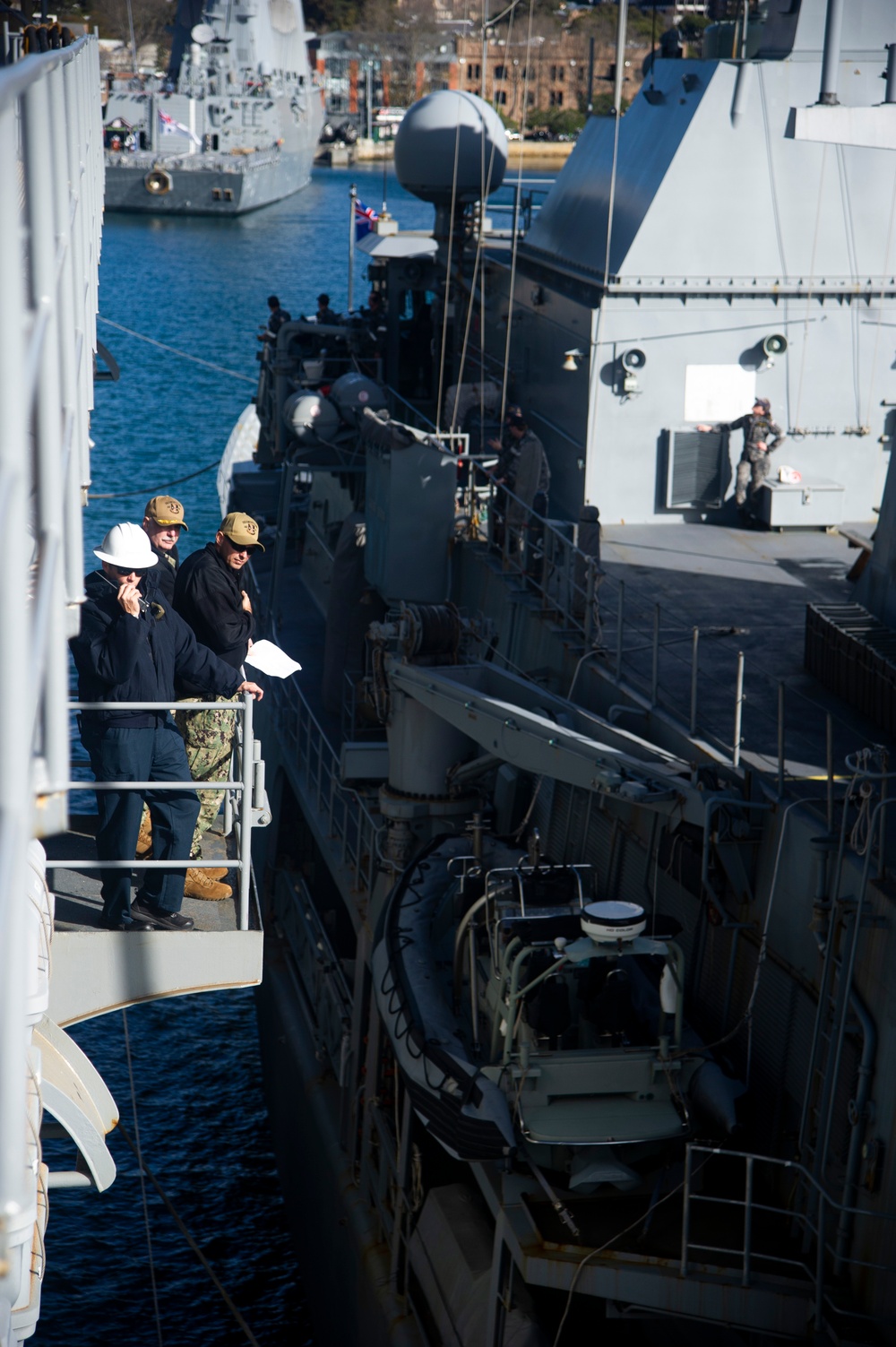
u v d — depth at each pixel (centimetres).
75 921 643
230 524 797
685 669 1442
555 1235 1045
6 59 624
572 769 1244
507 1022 1086
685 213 1914
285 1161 1820
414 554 1922
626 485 2008
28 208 276
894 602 1430
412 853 1562
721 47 2045
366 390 2323
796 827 1055
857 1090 967
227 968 638
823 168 1930
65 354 396
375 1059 1475
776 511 1958
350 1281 1455
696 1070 1097
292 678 2248
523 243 2292
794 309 1972
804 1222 1016
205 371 6812
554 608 1600
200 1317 1617
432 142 2425
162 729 665
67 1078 573
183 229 10931
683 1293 988
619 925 1067
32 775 213
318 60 14100
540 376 2159
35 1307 432
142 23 11138
